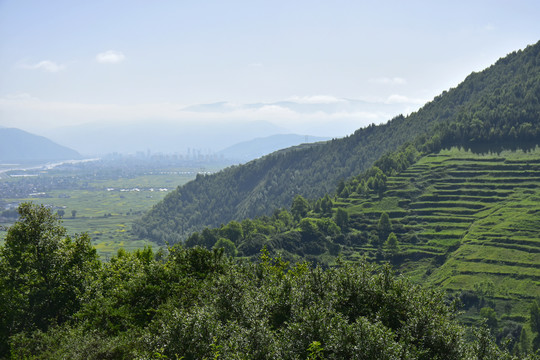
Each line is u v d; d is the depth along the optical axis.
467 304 129.12
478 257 153.50
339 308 33.69
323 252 182.25
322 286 36.44
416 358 27.16
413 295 34.12
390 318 33.19
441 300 35.38
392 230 195.38
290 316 33.81
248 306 32.88
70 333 38.81
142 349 31.69
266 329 29.38
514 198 198.12
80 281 54.72
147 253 71.50
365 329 27.31
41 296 50.56
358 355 26.45
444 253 168.62
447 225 188.75
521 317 118.88
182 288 42.47
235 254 166.75
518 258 148.88
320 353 27.64
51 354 36.56
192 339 29.30
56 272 53.22
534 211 179.12
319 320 29.39
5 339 45.69
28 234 53.06
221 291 37.03
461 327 31.41
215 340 28.36
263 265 46.81
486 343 31.61
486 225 177.25
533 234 162.38
